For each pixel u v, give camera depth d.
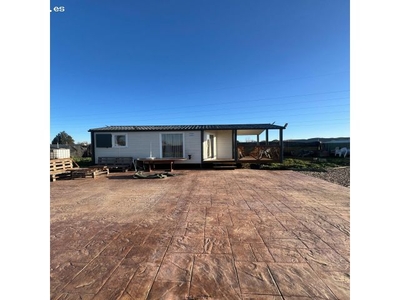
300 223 3.24
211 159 12.51
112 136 11.52
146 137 11.54
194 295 1.63
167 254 2.30
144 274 1.92
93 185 6.86
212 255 2.27
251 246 2.48
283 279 1.84
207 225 3.18
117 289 1.71
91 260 2.18
